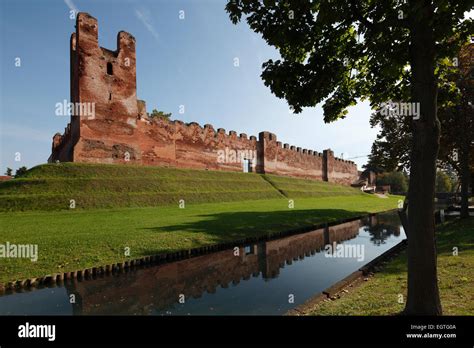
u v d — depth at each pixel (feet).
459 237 36.55
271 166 174.60
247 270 33.81
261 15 16.78
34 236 38.93
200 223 53.06
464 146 48.55
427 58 13.80
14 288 26.84
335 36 17.46
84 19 97.45
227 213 69.31
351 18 15.92
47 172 80.53
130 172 95.45
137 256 34.55
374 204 123.85
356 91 22.41
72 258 32.45
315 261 37.86
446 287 19.29
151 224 50.55
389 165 63.36
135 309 23.07
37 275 28.48
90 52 97.71
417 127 14.11
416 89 14.11
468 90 45.52
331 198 147.54
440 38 13.75
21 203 64.85
